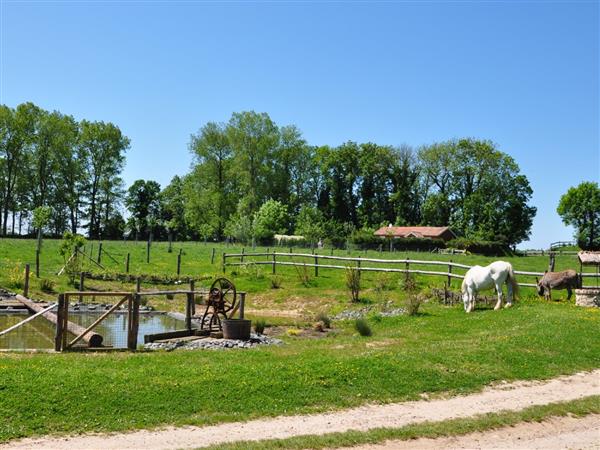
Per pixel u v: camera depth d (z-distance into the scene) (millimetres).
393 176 104688
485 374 13227
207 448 8570
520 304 23484
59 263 38688
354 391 11711
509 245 90562
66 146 86188
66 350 15172
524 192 94500
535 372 13672
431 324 21109
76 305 26219
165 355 14484
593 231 106188
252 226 73688
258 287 34281
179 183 116375
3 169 83500
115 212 94375
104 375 11516
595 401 11562
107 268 38156
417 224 103000
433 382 12508
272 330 21797
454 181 97312
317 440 9086
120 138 92938
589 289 22812
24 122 83312
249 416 10250
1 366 11984
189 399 10711
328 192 110125
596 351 15602
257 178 91688
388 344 17281
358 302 29172
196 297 30516
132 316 15922
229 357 14383
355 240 80812
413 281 30172
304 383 11797
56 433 9156
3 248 43094
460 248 75000
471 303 23344
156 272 38344
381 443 9219
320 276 36906
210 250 55375
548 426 10289
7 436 8898
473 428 9977
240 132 89250
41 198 87438
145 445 8742
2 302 25328
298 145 104250
